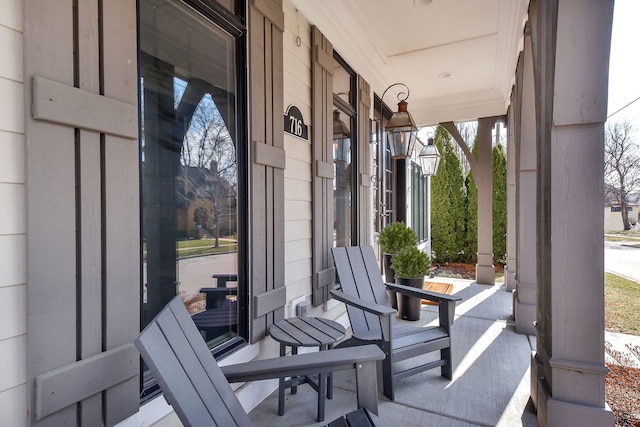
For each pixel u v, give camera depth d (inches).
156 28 60.9
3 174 39.4
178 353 44.5
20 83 40.7
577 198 68.2
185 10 67.1
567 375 68.4
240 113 81.0
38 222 40.8
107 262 48.1
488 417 79.1
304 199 107.9
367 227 154.3
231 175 79.6
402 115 140.6
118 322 49.4
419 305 150.5
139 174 57.1
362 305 89.0
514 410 81.8
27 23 39.9
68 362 43.5
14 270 40.0
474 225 343.9
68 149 43.8
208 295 72.9
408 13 122.8
